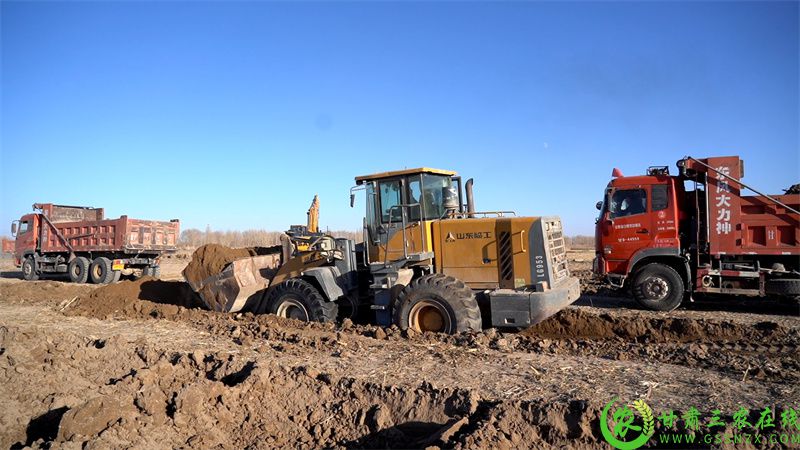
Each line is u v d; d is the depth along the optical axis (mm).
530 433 4465
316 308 9211
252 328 8828
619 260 11695
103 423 4645
